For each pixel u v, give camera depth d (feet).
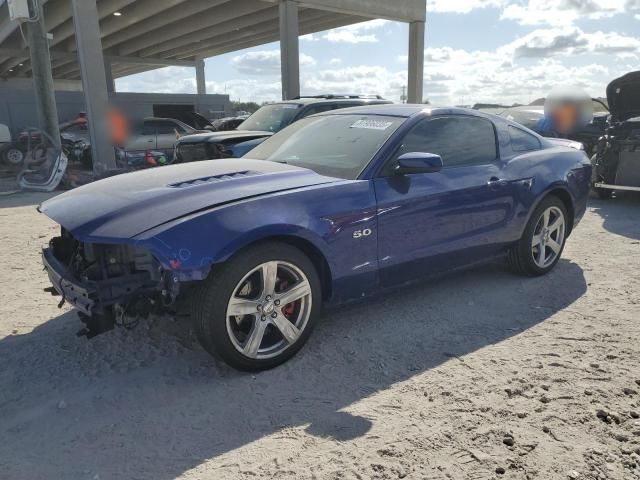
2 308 13.74
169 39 91.40
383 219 11.57
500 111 42.96
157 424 8.70
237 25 82.02
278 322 10.29
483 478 7.32
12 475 7.49
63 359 10.98
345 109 15.30
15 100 62.23
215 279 9.43
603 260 17.71
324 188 10.93
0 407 9.26
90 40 43.21
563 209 16.15
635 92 27.04
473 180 13.43
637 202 28.78
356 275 11.38
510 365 10.52
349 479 7.33
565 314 13.12
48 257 11.37
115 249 10.14
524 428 8.42
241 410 9.07
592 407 8.97
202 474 7.48
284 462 7.71
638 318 12.80
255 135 27.81
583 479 7.27
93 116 44.04
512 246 15.23
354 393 9.59
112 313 9.86
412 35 67.87
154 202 9.94
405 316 13.08
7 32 76.07
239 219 9.52
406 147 12.50
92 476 7.47
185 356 11.08
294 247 10.33
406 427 8.50
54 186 36.58
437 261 13.01
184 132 47.98
